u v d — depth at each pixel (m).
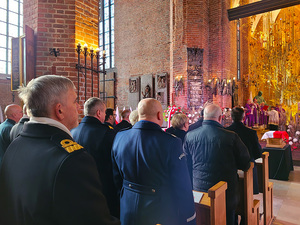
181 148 1.46
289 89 11.94
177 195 1.40
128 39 14.50
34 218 0.69
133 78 14.01
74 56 4.23
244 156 2.07
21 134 0.86
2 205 0.80
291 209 3.71
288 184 5.01
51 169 0.70
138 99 13.77
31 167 0.74
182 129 2.91
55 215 0.68
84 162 0.74
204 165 2.10
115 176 1.73
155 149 1.43
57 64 4.15
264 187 3.05
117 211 2.02
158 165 1.42
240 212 2.56
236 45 13.36
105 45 16.52
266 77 12.97
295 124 8.73
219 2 10.93
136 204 1.46
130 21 14.42
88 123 2.11
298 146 8.04
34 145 0.79
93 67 4.73
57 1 4.17
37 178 0.71
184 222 1.40
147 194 1.44
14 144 0.85
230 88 11.50
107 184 2.00
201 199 1.89
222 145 2.02
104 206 0.76
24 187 0.72
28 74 3.89
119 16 14.98
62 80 0.88
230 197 2.03
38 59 4.08
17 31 11.58
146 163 1.44
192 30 10.50
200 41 10.53
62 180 0.68
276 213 3.58
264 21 15.09
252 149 2.88
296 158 7.03
